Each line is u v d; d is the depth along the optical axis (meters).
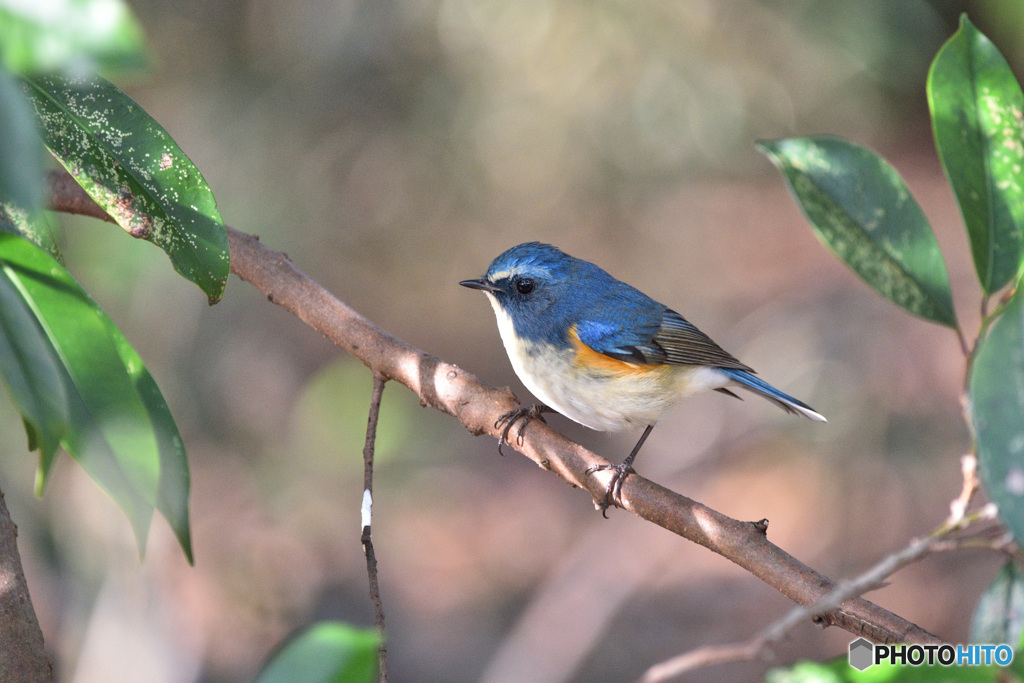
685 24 17.77
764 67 18.55
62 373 3.61
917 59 18.72
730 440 15.40
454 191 17.12
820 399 14.27
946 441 13.83
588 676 12.86
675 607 13.93
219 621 12.11
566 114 17.53
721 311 18.81
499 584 14.82
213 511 12.73
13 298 3.15
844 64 18.50
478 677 13.25
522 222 17.97
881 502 13.68
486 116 16.72
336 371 11.51
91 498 10.01
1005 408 2.65
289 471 12.93
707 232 20.16
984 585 12.69
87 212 4.62
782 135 19.00
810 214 4.82
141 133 3.81
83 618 10.13
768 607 13.74
